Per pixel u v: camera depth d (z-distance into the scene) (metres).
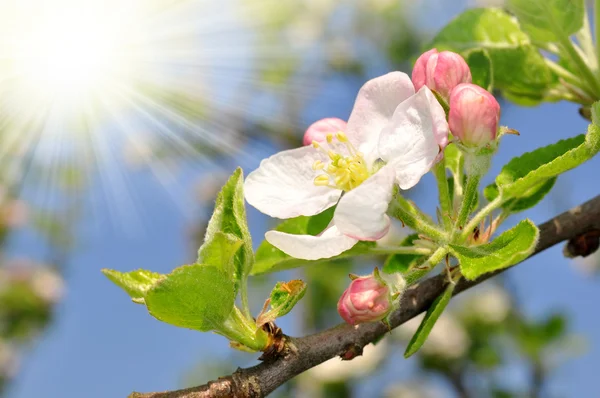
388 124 0.34
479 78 0.38
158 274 0.35
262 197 0.35
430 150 0.34
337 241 0.34
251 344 0.34
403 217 0.35
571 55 0.39
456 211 0.36
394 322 0.35
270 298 0.34
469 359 0.84
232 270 0.33
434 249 0.36
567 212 0.37
